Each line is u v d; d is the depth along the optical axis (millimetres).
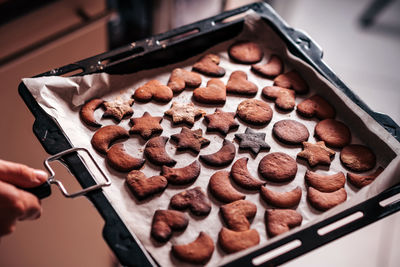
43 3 912
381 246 1274
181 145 674
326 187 641
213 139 691
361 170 660
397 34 1791
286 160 666
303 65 753
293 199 626
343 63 1686
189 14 1417
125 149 673
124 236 557
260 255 547
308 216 619
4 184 573
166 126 704
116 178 645
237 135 693
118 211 586
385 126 673
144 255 545
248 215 609
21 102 959
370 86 1618
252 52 790
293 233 562
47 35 959
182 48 767
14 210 570
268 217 607
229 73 773
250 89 743
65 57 1002
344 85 723
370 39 1771
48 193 608
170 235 588
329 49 1725
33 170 598
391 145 657
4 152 997
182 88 741
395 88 1620
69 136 664
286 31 787
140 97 725
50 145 628
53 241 1077
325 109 721
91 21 1000
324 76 732
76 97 706
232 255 544
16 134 992
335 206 606
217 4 1437
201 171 656
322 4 1875
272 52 798
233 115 715
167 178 639
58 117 673
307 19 1815
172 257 575
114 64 724
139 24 1421
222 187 631
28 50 922
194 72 768
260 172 654
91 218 1084
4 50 907
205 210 610
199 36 766
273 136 699
